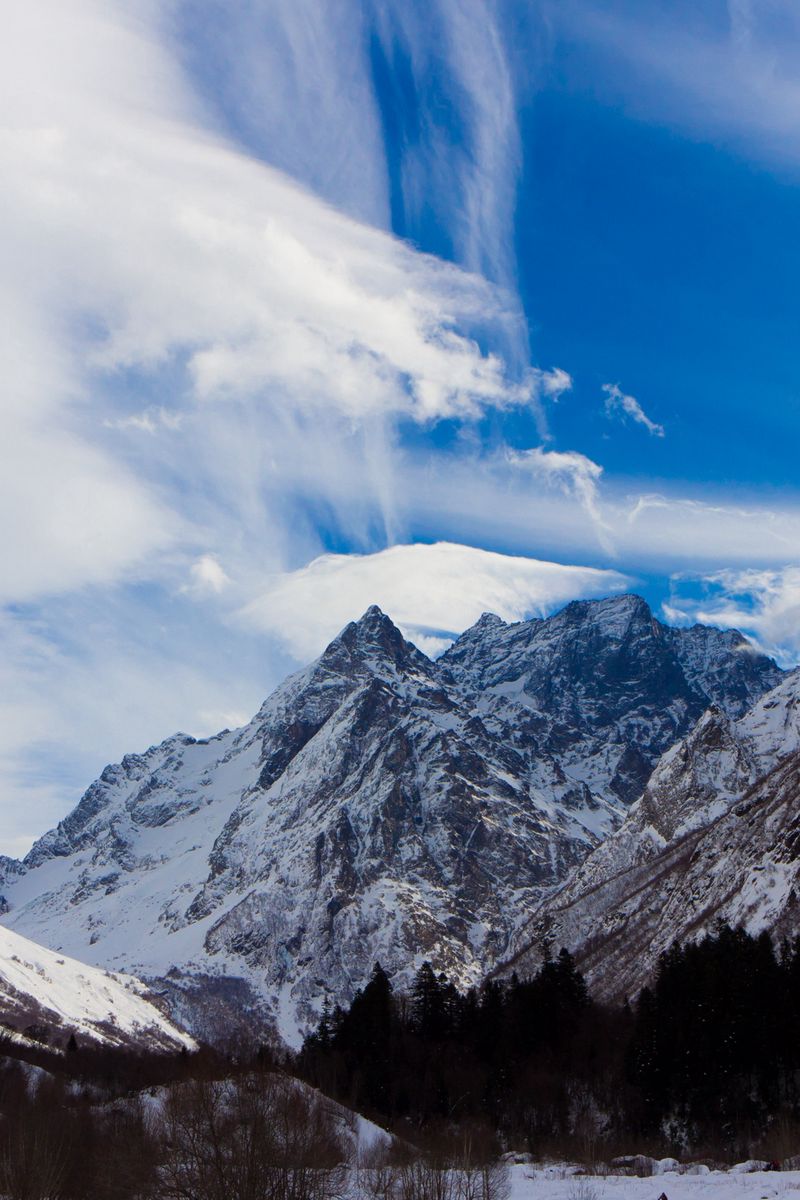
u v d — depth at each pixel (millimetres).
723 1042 191375
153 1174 111125
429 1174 118125
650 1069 195500
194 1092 118188
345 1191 116000
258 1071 137375
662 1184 122188
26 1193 111688
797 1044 188125
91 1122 124938
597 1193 119250
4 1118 124375
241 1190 107188
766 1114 182625
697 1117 186875
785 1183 114875
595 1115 198375
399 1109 191875
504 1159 164250
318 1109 129250
